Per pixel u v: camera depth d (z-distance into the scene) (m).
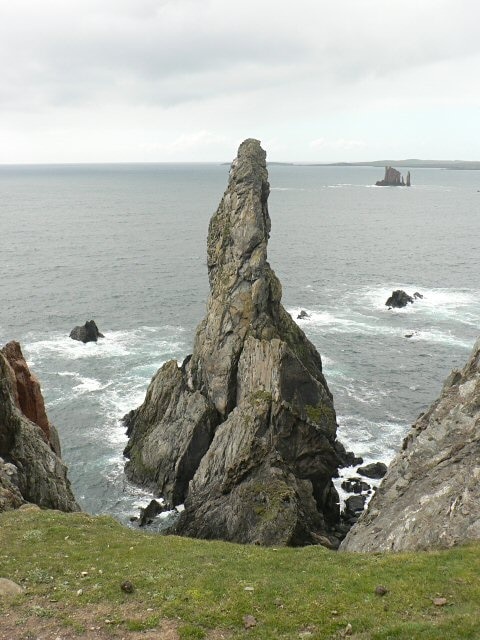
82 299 123.50
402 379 84.31
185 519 50.28
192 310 117.56
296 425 55.22
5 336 100.19
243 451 51.25
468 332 103.44
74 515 32.84
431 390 80.75
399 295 119.44
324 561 26.00
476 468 30.64
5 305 117.75
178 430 62.12
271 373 56.88
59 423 71.25
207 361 64.81
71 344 96.81
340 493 57.50
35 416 46.34
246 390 60.31
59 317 111.12
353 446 66.25
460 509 28.66
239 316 63.94
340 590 21.97
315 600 21.11
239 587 22.31
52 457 42.16
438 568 23.44
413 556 25.30
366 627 19.11
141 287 134.50
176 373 67.94
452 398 36.72
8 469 36.56
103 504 57.66
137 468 62.22
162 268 155.25
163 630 19.33
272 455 50.28
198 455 60.53
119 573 23.70
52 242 195.75
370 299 125.00
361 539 33.03
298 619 19.86
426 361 90.62
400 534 30.00
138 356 92.06
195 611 20.42
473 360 38.22
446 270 153.62
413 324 108.00
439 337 101.06
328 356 92.44
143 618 19.98
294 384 56.62
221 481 51.72
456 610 19.86
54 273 146.62
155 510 56.25
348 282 140.50
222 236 69.00
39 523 30.47
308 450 54.88
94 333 99.06
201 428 61.34
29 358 90.31
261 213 67.81
